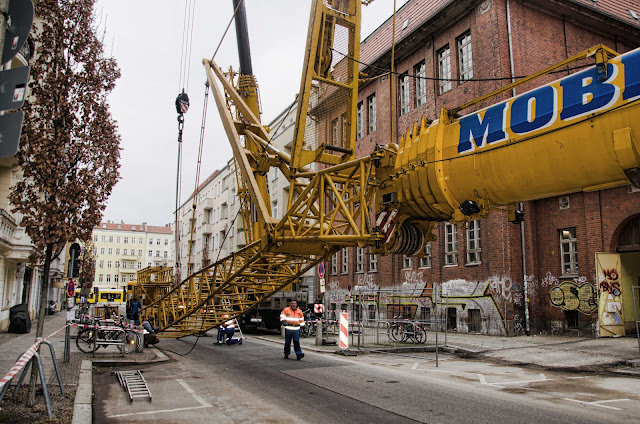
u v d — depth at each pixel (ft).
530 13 66.44
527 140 18.38
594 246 55.42
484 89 65.72
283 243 35.99
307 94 31.78
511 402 24.35
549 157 17.71
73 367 33.86
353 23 33.83
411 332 52.42
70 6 26.50
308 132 33.22
